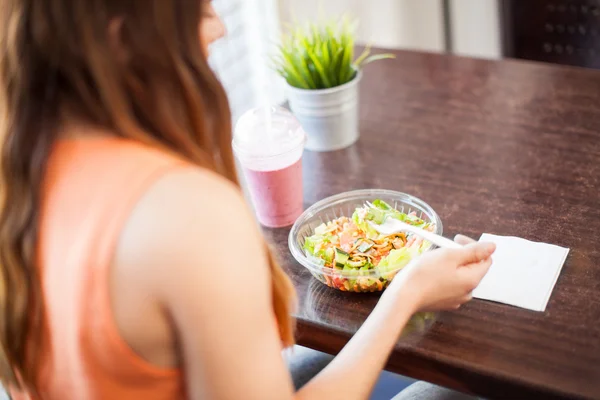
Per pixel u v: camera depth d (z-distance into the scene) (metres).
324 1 2.17
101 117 0.64
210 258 0.61
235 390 0.63
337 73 1.30
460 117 1.39
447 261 0.85
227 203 0.63
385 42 2.45
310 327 0.95
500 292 0.94
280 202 1.13
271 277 0.77
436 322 0.91
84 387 0.67
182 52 0.64
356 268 0.96
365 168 1.28
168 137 0.65
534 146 1.26
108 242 0.60
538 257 0.99
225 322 0.61
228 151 0.71
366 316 0.94
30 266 0.66
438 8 2.68
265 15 2.09
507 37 2.04
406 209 1.08
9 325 0.69
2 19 0.63
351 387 0.75
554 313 0.89
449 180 1.20
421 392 1.07
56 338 0.67
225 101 0.68
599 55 1.94
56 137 0.65
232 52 2.09
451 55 1.63
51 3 0.60
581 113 1.33
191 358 0.64
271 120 1.11
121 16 0.61
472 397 1.06
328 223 1.07
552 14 1.96
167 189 0.61
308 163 1.32
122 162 0.62
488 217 1.09
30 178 0.65
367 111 1.47
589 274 0.95
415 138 1.34
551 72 1.50
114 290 0.61
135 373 0.64
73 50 0.61
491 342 0.87
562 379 0.80
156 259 0.60
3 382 0.80
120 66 0.62
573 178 1.15
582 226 1.04
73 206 0.63
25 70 0.63
